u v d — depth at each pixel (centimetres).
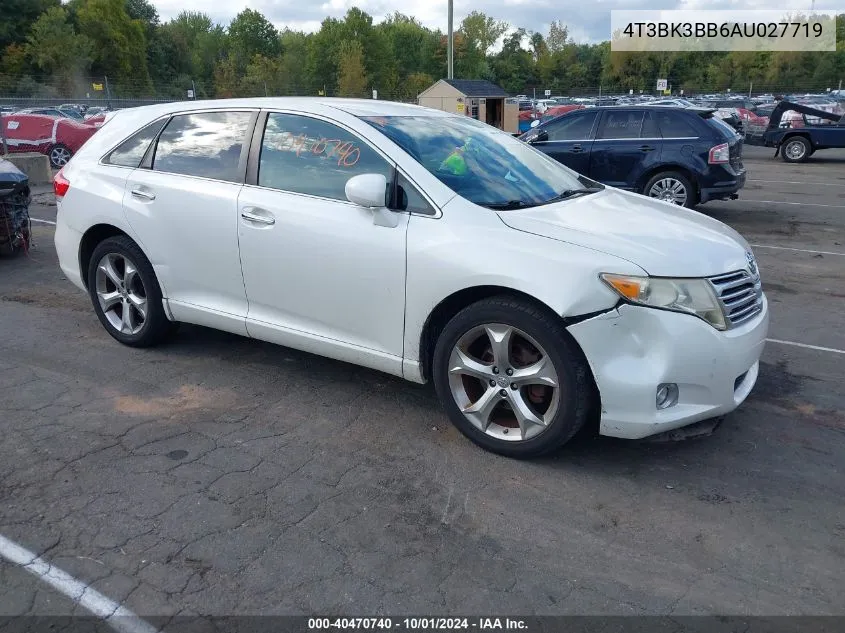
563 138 1129
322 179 409
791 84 7400
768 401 440
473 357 371
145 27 8362
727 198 1074
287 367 484
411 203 378
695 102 3919
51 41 6281
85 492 333
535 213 374
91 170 513
